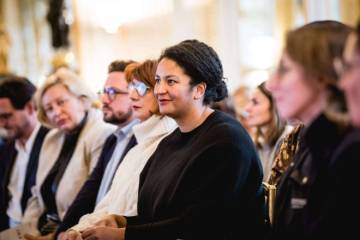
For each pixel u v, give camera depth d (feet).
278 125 12.14
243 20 34.88
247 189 8.20
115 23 37.50
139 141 10.09
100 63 38.17
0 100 14.58
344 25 5.90
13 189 15.10
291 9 31.89
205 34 35.45
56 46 33.37
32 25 40.16
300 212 6.06
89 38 38.11
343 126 5.67
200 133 8.37
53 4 33.27
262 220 8.32
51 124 13.70
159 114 9.86
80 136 13.12
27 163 14.48
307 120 5.94
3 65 38.19
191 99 8.39
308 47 5.65
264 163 12.30
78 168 12.82
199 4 35.53
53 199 13.30
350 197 5.44
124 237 8.14
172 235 7.95
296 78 5.76
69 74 13.39
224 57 34.83
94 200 11.91
